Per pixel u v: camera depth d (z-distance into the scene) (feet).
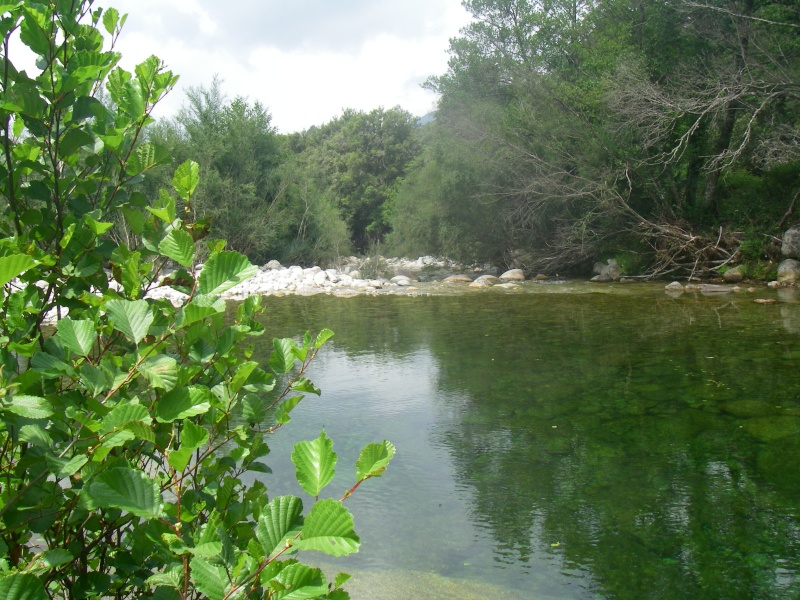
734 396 20.81
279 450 16.84
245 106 82.33
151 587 5.13
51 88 5.36
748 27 55.01
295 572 3.46
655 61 61.52
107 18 5.94
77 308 5.61
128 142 5.99
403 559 11.40
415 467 15.87
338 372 26.58
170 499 7.55
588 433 17.99
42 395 4.90
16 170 5.55
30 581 3.36
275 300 54.29
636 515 13.03
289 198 87.10
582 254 64.85
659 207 61.11
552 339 32.14
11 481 4.68
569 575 10.85
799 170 58.34
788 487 14.06
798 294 45.37
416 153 155.74
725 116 56.59
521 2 91.81
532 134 68.18
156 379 4.69
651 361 26.27
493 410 20.42
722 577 10.71
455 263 90.02
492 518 13.05
